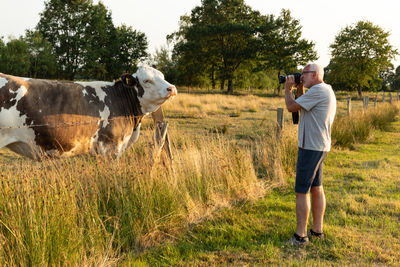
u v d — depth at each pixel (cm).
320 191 387
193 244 374
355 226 425
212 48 4944
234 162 568
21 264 279
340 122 1038
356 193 557
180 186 469
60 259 301
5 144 403
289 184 606
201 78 5350
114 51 5784
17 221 301
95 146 475
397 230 411
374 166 741
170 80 4753
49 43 5275
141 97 506
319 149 366
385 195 543
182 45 4925
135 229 380
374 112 1346
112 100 484
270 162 671
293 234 392
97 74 5703
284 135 732
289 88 385
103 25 5691
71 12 5538
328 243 381
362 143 1026
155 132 482
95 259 318
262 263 336
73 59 5628
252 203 502
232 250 362
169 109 1722
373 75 4788
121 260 337
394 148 956
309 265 329
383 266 330
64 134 432
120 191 406
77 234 324
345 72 4791
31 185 336
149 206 405
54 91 429
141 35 5991
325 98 362
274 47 4691
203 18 5241
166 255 350
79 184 382
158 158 474
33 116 408
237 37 4888
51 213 314
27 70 4969
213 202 486
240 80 5262
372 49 4719
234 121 1455
